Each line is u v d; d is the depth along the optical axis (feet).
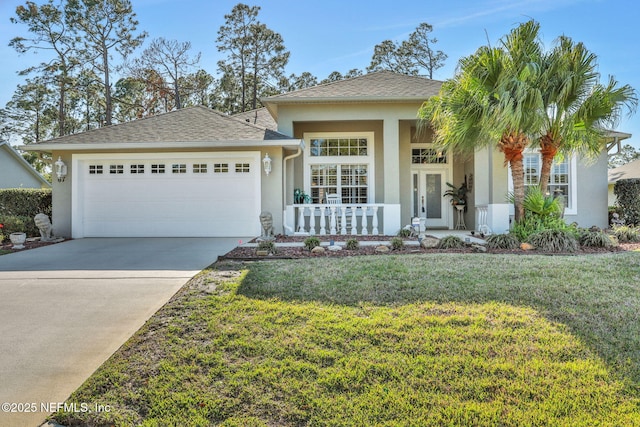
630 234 34.06
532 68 27.96
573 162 44.24
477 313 14.66
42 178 87.35
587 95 29.78
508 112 27.37
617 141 43.50
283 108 41.32
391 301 16.12
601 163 44.50
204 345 12.53
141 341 12.93
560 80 29.14
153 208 39.04
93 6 88.99
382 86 43.50
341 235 39.29
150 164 39.04
